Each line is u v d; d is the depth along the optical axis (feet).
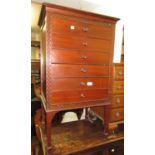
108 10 4.85
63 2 4.84
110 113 4.77
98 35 4.15
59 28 3.64
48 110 3.70
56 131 4.74
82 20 3.88
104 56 4.32
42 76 4.96
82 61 3.99
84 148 3.86
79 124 5.29
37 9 5.58
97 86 4.29
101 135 4.54
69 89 3.89
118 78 4.83
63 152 3.68
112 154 4.27
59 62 3.72
